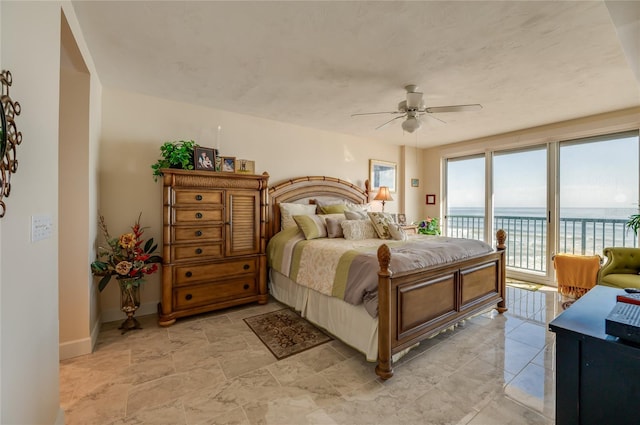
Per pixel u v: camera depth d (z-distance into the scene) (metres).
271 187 3.82
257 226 3.24
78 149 2.21
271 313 3.04
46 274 1.24
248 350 2.26
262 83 2.73
